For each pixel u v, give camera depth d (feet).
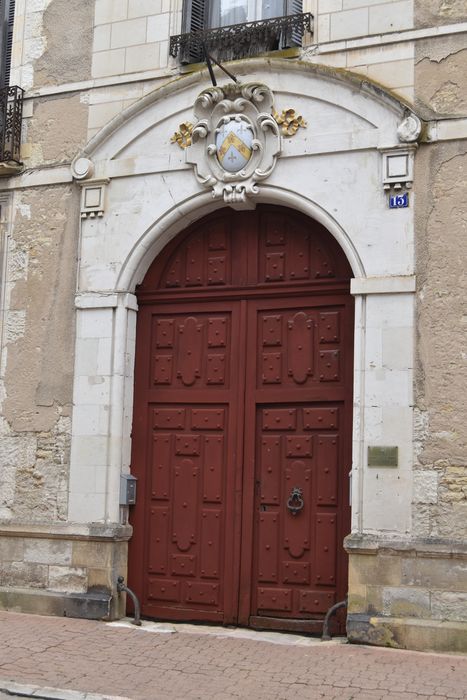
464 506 24.80
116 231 29.81
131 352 29.71
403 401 25.71
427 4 26.86
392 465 25.57
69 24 31.73
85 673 22.17
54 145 31.27
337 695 20.58
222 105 28.58
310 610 26.89
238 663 23.25
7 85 33.42
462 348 25.35
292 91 27.94
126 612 28.89
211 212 29.48
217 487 28.50
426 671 22.40
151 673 22.29
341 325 27.68
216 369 28.96
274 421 28.09
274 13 29.63
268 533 27.71
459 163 25.95
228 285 29.12
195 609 28.19
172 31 30.12
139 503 29.19
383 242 26.45
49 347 30.32
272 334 28.45
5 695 20.79
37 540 29.40
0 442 30.53
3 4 33.91
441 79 26.43
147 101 29.60
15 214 31.53
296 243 28.55
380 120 26.81
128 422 29.40
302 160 27.71
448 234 25.84
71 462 29.37
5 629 26.40
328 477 27.22
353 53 27.55
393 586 25.08
